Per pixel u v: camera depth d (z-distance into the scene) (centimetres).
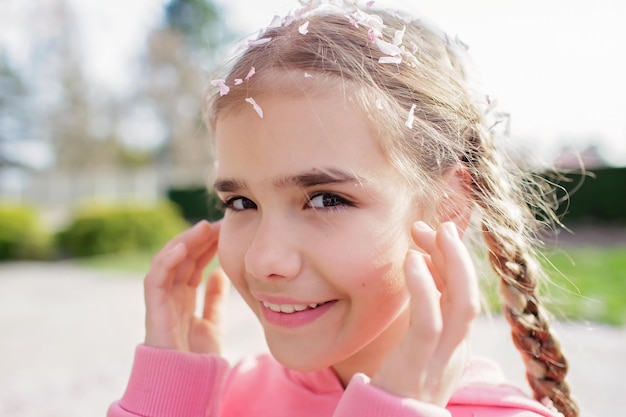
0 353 175
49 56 1084
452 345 38
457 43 52
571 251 340
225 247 44
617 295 196
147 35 1070
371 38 42
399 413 37
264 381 54
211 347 54
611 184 496
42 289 309
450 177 45
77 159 1134
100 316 232
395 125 41
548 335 47
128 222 497
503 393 44
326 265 39
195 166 920
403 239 41
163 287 52
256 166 40
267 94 40
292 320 41
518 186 54
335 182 39
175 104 1043
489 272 52
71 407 128
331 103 39
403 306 42
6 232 475
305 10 47
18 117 1119
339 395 49
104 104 1146
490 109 50
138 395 49
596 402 110
